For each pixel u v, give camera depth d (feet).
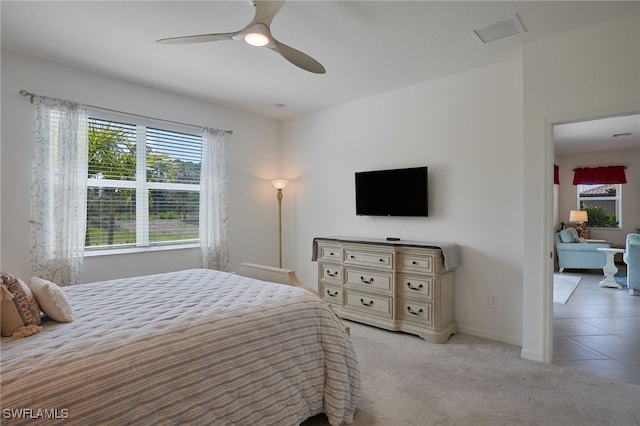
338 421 6.27
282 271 8.73
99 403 3.98
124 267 11.85
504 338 10.55
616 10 7.64
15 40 9.06
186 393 4.69
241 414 5.22
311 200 16.01
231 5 7.48
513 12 7.72
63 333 4.91
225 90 12.98
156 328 5.06
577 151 26.14
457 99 11.46
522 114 10.02
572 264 21.61
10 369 3.86
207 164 13.92
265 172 16.62
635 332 11.44
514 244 10.37
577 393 7.55
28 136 9.94
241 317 5.74
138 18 8.00
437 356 9.52
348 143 14.55
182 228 13.67
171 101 13.17
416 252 10.89
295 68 10.95
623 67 7.97
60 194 10.24
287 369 5.91
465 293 11.33
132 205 12.30
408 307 11.12
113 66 10.74
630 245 16.39
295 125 16.66
